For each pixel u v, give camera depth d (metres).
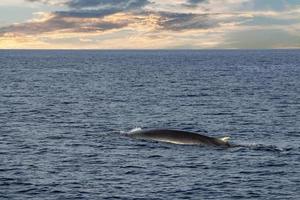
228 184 77.44
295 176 81.69
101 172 82.75
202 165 87.00
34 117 141.12
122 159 90.44
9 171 82.56
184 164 87.50
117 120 137.38
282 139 111.12
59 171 83.06
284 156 93.62
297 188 75.94
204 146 99.12
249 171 83.94
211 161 89.44
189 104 174.88
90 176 80.62
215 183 77.88
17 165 86.25
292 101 185.38
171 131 104.00
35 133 115.12
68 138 108.88
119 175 81.19
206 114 150.00
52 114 147.50
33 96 199.62
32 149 97.94
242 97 199.00
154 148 97.69
